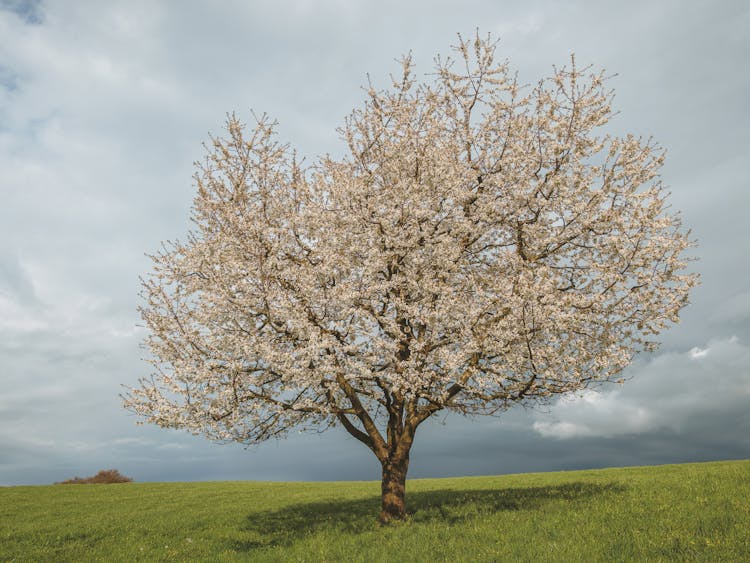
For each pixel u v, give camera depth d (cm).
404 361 1510
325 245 1638
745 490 1480
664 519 1266
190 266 1620
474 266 1773
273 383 1634
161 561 1420
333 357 1471
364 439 1695
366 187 1733
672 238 1562
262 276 1566
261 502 2473
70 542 1733
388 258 1630
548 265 1666
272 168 1762
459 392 1636
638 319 1581
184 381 1515
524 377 1562
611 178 1667
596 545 1133
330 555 1329
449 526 1467
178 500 2691
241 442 1650
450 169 1700
